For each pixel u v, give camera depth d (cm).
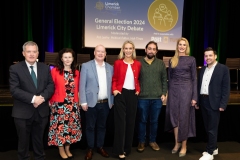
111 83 271
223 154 303
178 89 286
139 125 296
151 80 283
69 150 302
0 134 301
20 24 601
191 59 285
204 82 284
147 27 618
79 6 614
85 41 598
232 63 580
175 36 638
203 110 288
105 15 597
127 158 282
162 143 340
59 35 621
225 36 705
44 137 306
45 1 607
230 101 361
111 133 324
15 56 606
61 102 253
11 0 590
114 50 625
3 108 300
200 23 696
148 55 285
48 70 246
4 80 604
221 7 698
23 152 238
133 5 606
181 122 285
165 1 621
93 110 266
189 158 285
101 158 279
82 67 264
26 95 224
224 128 349
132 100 269
